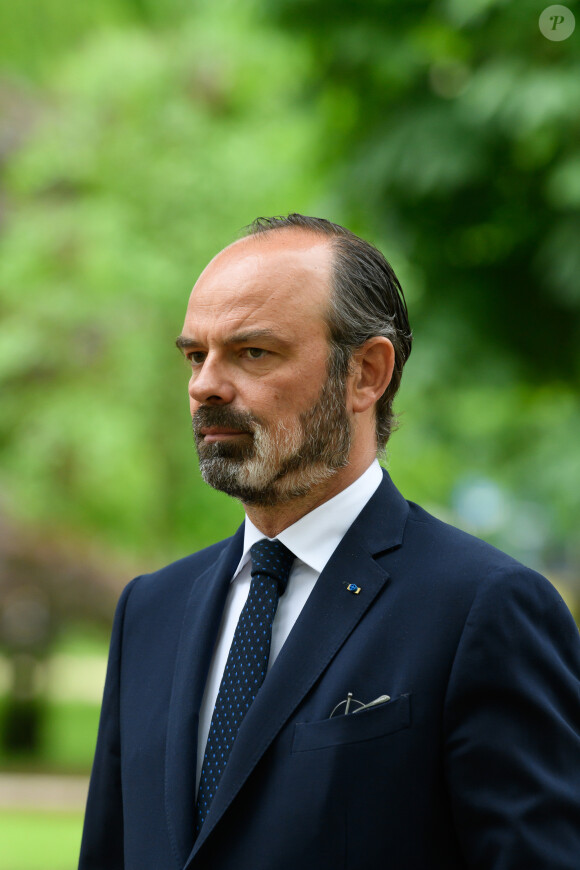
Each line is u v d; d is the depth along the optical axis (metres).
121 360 36.91
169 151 36.84
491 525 30.91
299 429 5.35
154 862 5.24
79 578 38.31
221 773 5.15
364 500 5.60
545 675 4.94
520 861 4.55
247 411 5.31
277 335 5.32
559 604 5.18
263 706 5.04
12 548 37.94
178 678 5.58
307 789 4.81
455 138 18.44
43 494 38.62
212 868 4.92
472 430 22.19
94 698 50.78
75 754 40.00
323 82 20.05
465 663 4.87
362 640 5.10
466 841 4.75
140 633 6.06
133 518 39.94
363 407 5.62
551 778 4.73
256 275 5.40
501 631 4.91
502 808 4.67
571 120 17.47
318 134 20.84
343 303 5.51
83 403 36.62
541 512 23.75
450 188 18.86
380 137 19.31
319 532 5.50
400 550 5.40
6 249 37.09
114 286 36.75
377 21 19.19
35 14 38.19
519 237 19.28
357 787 4.78
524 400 21.75
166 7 39.22
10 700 40.56
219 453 5.36
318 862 4.72
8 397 37.19
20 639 39.56
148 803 5.40
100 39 38.28
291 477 5.39
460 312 19.59
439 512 33.28
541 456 21.44
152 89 36.97
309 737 4.90
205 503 39.28
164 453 38.06
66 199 37.66
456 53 19.12
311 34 19.53
